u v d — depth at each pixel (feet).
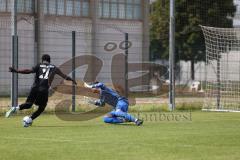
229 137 174.70
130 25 571.28
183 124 218.18
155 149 147.84
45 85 206.39
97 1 547.08
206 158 133.49
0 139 168.76
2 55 441.68
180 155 137.90
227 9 488.02
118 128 200.75
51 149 147.84
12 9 263.49
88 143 159.43
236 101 328.08
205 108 306.35
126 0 569.64
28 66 442.09
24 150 146.10
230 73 342.03
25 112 261.44
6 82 399.03
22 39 453.58
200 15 532.73
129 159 132.05
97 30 541.34
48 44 446.19
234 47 329.93
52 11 515.91
